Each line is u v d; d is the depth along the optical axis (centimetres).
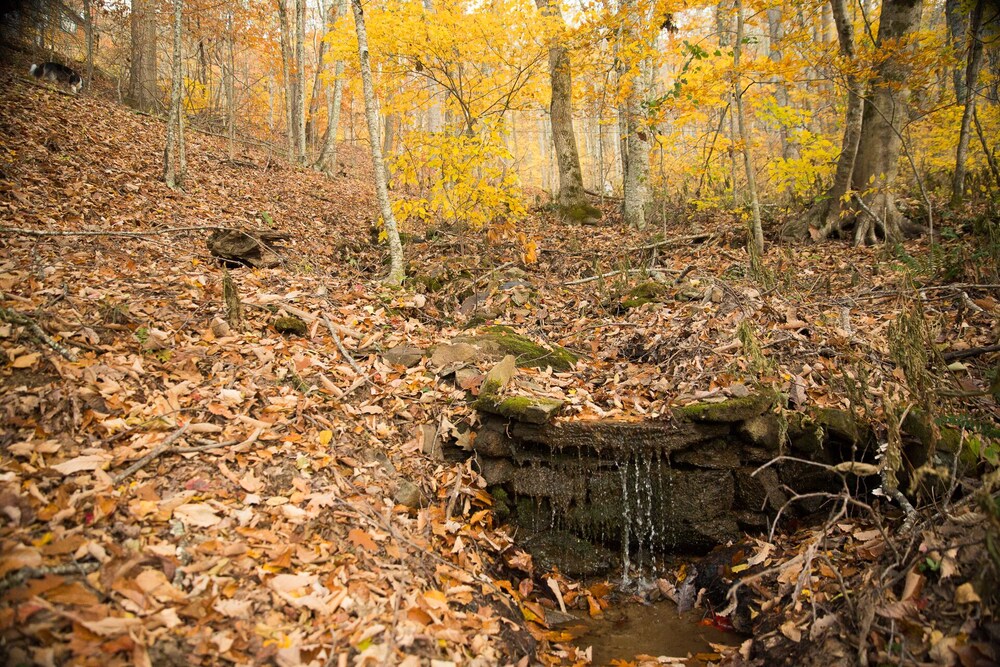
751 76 802
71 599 227
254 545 293
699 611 368
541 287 720
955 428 357
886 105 768
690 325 531
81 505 277
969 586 257
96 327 421
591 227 1058
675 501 407
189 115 1545
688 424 404
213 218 795
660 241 849
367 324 556
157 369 402
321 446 384
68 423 327
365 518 343
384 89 952
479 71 941
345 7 1598
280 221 898
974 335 463
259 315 514
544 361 517
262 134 1902
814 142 907
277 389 422
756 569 364
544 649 328
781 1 716
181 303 496
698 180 1288
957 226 736
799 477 398
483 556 381
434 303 669
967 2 757
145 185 814
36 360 361
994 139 919
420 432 436
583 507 419
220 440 357
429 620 289
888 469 300
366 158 2411
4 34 1189
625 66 932
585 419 421
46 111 927
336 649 253
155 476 315
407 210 763
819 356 464
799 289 623
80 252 557
